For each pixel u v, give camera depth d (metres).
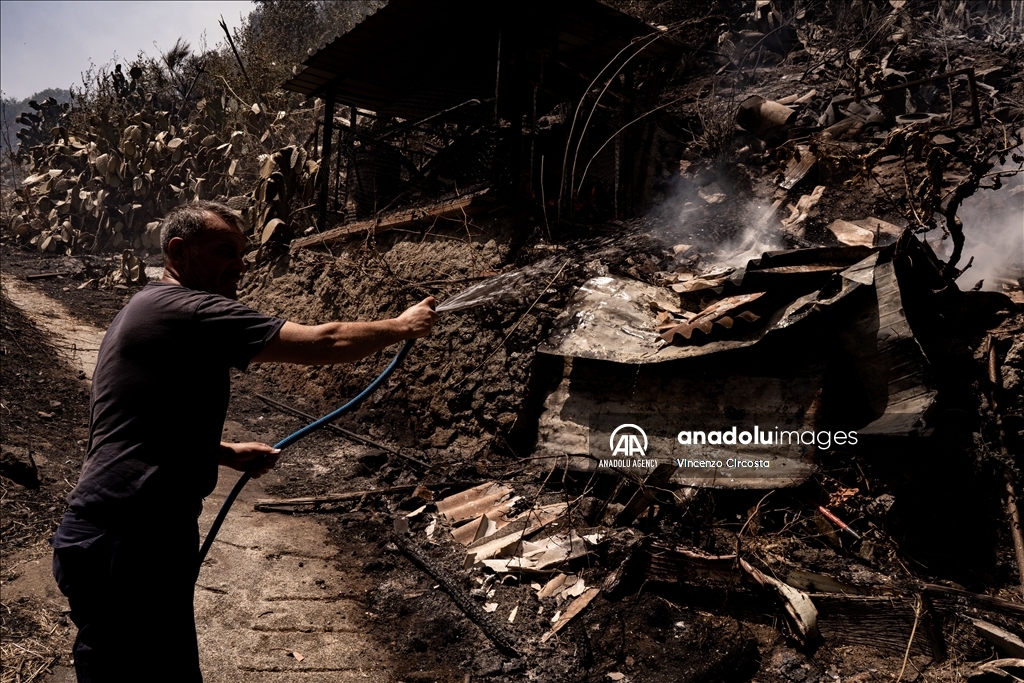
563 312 5.73
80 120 16.14
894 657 3.52
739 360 4.72
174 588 2.05
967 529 4.23
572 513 4.80
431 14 7.44
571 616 3.92
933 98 8.59
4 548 4.21
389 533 4.87
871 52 9.61
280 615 3.94
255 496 5.43
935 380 4.15
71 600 1.99
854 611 3.63
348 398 7.69
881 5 10.23
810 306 4.43
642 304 5.51
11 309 9.30
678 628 3.77
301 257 9.19
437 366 6.64
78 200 13.97
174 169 13.87
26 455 5.41
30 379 7.24
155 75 17.00
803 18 10.95
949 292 4.80
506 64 6.71
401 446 6.45
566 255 6.03
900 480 4.29
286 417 7.58
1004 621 3.52
